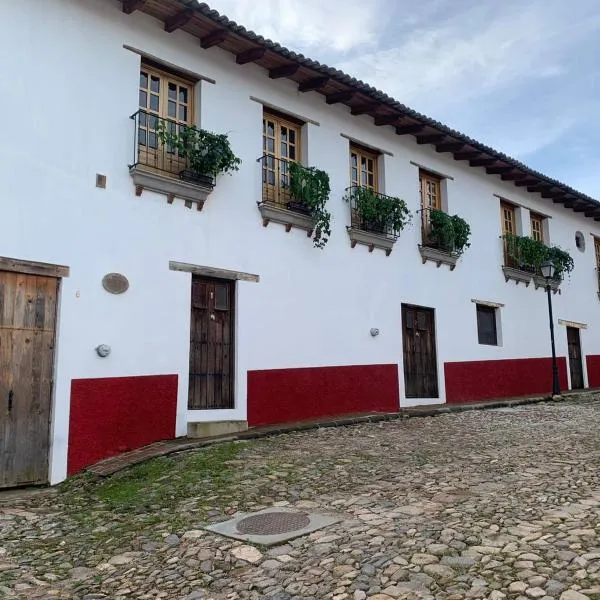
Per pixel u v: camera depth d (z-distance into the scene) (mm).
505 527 4387
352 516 4953
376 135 12234
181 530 4922
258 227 9875
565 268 17266
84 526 5340
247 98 9930
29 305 7184
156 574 4152
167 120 8594
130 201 8266
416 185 13055
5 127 7129
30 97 7391
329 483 6047
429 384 12906
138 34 8578
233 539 4594
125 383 7930
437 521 4641
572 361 17781
